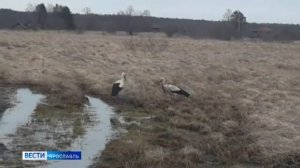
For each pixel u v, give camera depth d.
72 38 64.88
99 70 35.34
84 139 17.41
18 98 24.95
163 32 109.81
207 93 27.91
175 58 48.09
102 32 98.44
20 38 57.84
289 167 14.61
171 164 14.55
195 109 23.11
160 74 35.12
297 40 107.06
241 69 40.72
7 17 115.50
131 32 93.06
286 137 17.03
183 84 30.20
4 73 31.02
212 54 55.38
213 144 16.77
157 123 20.62
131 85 28.83
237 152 15.84
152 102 24.91
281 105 23.83
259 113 21.72
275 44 79.69
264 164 14.95
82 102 24.52
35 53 42.47
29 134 17.77
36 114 21.39
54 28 105.81
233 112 22.50
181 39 79.06
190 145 16.72
